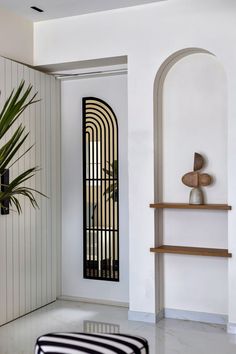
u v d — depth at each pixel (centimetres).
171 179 427
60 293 494
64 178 494
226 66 379
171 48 399
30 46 456
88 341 234
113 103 471
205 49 387
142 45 411
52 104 478
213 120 410
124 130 466
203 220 416
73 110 491
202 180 401
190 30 392
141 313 412
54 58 451
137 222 415
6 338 364
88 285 484
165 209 431
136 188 415
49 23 454
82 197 488
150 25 408
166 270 430
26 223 433
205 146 413
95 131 482
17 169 420
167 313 428
